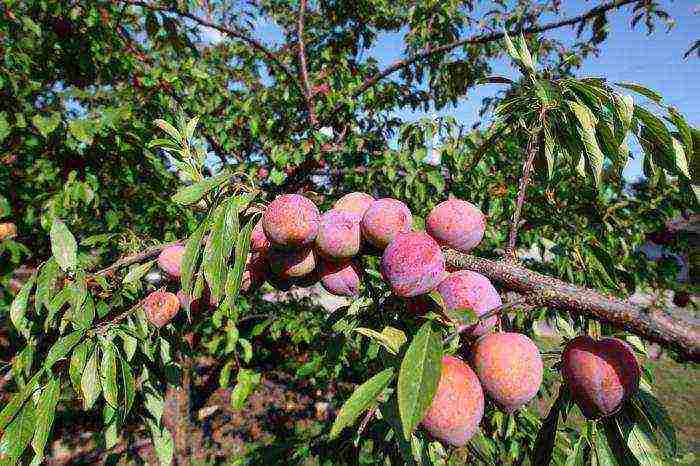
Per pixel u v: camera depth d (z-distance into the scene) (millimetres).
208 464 4238
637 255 3156
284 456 1987
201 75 3564
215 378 5289
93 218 3162
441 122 2738
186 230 3219
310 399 5574
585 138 1136
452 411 877
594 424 1105
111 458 2025
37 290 1210
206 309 1572
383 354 1041
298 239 1125
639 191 3420
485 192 2908
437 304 1036
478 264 1062
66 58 3299
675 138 1124
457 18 3588
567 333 1319
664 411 1080
